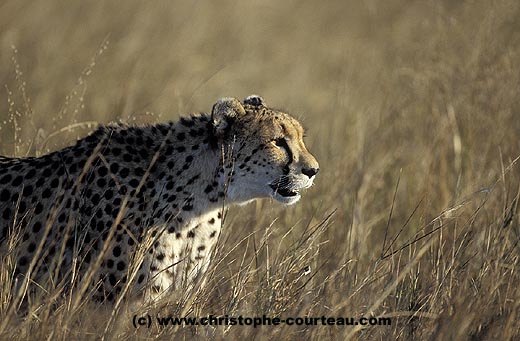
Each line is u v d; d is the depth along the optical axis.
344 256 10.70
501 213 11.12
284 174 10.04
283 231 12.00
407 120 15.48
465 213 11.94
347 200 13.12
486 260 9.99
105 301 9.40
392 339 9.14
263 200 12.07
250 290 10.16
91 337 8.66
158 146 9.92
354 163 14.04
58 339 8.34
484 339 8.85
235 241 11.19
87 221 9.56
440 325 8.91
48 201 9.70
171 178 9.78
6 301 8.85
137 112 14.66
